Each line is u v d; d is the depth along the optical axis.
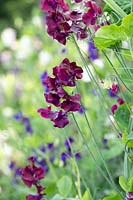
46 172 3.55
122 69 2.38
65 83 2.20
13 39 6.93
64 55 4.02
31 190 3.35
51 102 2.22
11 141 3.88
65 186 2.64
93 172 3.35
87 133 3.49
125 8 2.33
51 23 2.14
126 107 2.37
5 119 5.24
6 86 6.36
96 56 3.48
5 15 11.42
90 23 2.14
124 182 2.27
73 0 2.19
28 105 5.30
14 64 7.07
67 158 3.46
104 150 3.38
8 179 3.90
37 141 3.78
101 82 2.46
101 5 2.92
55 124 2.27
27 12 11.38
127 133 2.23
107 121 3.52
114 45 2.21
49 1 2.13
